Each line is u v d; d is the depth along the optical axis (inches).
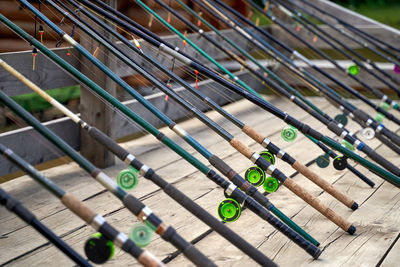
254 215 88.5
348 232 81.2
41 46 75.4
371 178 111.3
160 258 71.4
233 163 118.7
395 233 82.4
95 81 108.7
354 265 71.6
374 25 212.4
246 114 169.0
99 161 111.8
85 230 80.9
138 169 64.7
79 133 112.6
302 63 211.9
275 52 139.9
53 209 89.0
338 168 100.3
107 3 111.2
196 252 53.6
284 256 74.1
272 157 86.8
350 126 162.4
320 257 73.8
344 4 368.5
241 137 140.9
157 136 74.2
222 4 138.9
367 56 235.0
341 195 89.3
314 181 88.3
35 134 103.6
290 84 209.6
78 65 109.2
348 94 205.0
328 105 191.5
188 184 103.5
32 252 73.5
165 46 84.2
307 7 220.1
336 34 215.5
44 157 106.3
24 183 101.7
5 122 138.2
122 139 138.6
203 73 82.4
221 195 97.5
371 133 110.4
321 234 81.7
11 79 97.7
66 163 114.3
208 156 74.6
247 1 158.1
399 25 344.2
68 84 108.9
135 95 78.0
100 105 110.3
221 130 82.3
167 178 106.9
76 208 52.6
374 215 90.0
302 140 140.9
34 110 152.6
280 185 104.0
